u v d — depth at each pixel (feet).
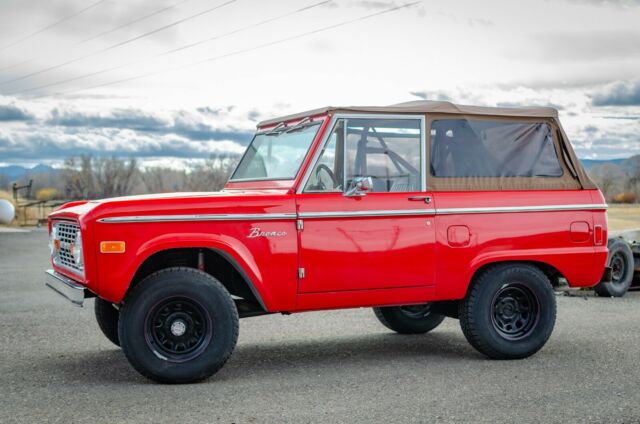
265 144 22.43
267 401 16.70
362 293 20.01
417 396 17.16
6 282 41.37
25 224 111.45
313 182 19.66
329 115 19.99
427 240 20.57
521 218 21.62
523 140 22.15
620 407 16.28
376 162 20.34
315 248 19.45
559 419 15.35
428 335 25.59
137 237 17.98
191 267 20.24
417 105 21.25
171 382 18.26
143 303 17.98
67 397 16.98
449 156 21.17
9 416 15.43
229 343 18.47
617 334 25.45
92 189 253.65
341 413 15.72
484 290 21.18
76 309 31.19
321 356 21.93
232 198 18.78
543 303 21.66
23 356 21.75
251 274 18.80
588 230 22.45
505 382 18.57
